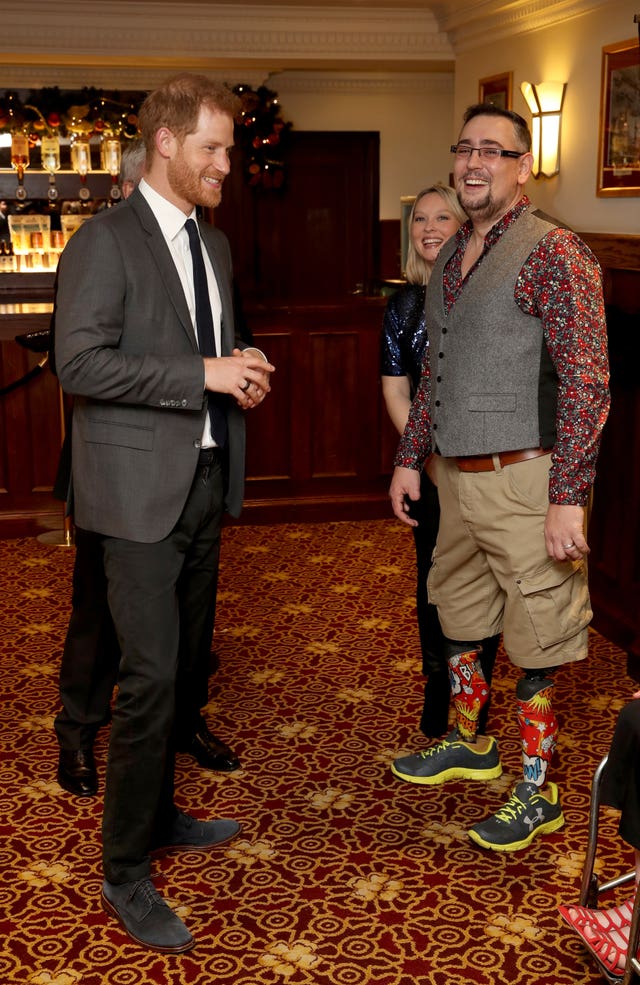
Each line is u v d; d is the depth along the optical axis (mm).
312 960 2232
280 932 2328
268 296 9469
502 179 2400
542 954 2252
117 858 2338
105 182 8195
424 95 9375
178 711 2953
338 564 4973
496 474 2477
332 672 3736
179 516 2318
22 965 2219
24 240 7984
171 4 6445
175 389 2225
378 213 9547
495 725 3332
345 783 2982
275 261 9430
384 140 9414
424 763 2990
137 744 2270
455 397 2490
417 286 2994
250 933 2326
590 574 4285
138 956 2252
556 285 2312
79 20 6512
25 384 5309
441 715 3195
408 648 3959
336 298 5996
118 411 2297
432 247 2912
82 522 2363
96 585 2717
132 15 6516
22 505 5410
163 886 2502
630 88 4629
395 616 4289
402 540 5375
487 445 2447
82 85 8180
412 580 4742
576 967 2211
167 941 2258
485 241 2480
